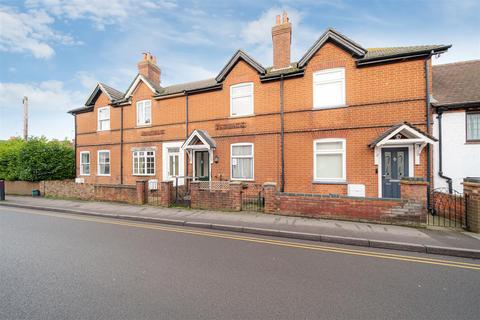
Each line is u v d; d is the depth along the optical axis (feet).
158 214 28.76
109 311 10.00
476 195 20.52
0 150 54.90
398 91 31.04
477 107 29.73
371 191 31.81
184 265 14.75
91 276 13.23
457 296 11.39
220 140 42.24
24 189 51.65
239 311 10.02
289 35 39.52
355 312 10.02
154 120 49.67
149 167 50.44
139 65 54.90
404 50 32.71
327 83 34.99
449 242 18.17
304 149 35.96
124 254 16.58
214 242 19.48
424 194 22.09
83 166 59.57
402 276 13.47
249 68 40.27
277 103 38.14
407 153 30.40
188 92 45.34
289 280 12.84
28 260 15.51
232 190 29.81
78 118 60.23
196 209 31.35
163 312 9.92
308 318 9.59
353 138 33.09
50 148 55.57
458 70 37.22
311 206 26.08
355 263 15.31
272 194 27.81
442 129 31.09
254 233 22.18
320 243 19.44
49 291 11.63
